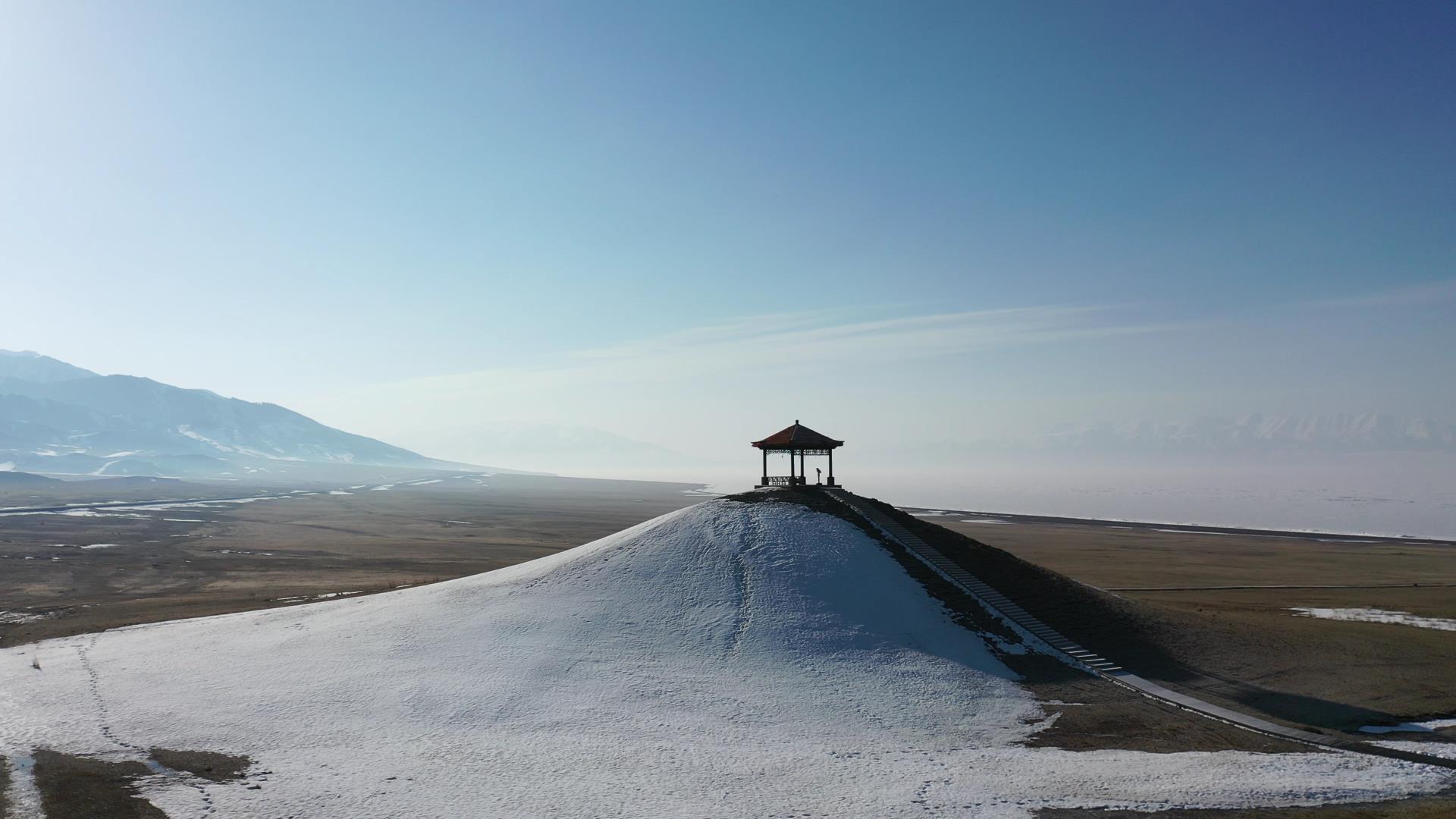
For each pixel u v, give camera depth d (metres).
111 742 34.72
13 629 60.84
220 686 41.69
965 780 30.47
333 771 31.25
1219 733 36.31
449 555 113.94
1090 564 105.38
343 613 55.75
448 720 37.09
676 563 55.09
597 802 28.20
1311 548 130.38
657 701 39.34
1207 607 66.38
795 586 51.69
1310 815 27.28
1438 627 58.69
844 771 31.44
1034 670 44.38
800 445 68.62
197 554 111.50
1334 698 41.09
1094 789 29.41
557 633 47.09
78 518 166.88
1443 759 33.06
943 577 54.84
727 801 28.38
